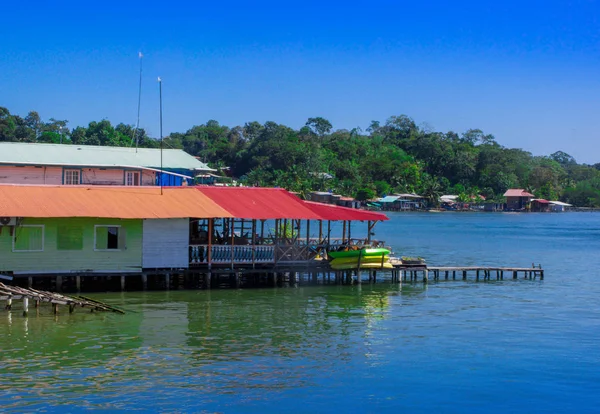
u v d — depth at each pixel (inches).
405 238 3464.6
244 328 1126.4
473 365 957.2
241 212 1443.2
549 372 933.2
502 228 4648.1
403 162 7657.5
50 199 1332.4
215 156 7194.9
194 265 1411.2
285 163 6643.7
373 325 1180.5
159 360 933.2
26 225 1278.3
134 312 1214.9
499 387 869.8
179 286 1470.2
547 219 6304.1
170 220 1386.6
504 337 1120.8
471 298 1488.7
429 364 956.0
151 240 1374.3
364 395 829.2
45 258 1294.3
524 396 840.9
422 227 4537.4
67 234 1311.5
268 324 1161.4
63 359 923.4
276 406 786.2
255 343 1035.3
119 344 1003.9
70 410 751.7
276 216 1460.4
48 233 1295.5
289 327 1144.8
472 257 2546.8
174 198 1461.6
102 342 1010.7
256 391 828.0
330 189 6476.4
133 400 785.6
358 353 1000.2
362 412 779.4
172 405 776.3
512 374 920.9
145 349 983.6
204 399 797.2
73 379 846.5
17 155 1948.8
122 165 2034.9
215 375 880.3
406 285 1642.5
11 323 1110.4
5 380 834.2
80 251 1320.1
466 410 794.2
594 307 1414.9
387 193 7066.9
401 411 784.9
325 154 7263.8
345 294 1476.4
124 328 1097.4
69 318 1151.6
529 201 7667.3
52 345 986.7
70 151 2087.8
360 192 6712.6
